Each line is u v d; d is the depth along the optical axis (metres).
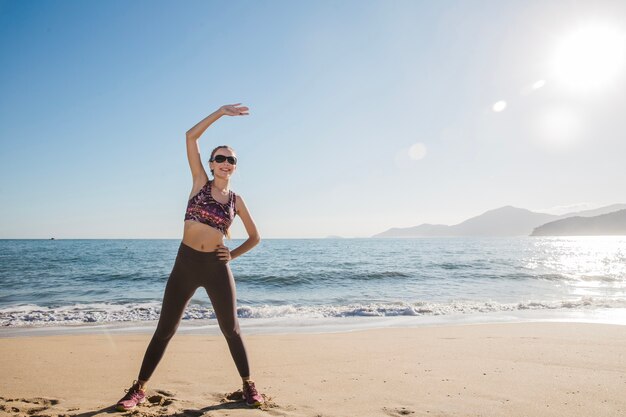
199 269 3.14
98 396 3.56
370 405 3.24
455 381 3.95
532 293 16.06
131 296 15.12
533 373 4.23
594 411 3.09
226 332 3.28
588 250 63.12
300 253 46.41
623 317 9.91
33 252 47.84
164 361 5.13
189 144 3.33
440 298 14.68
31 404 3.29
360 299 14.55
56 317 10.03
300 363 4.93
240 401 3.34
